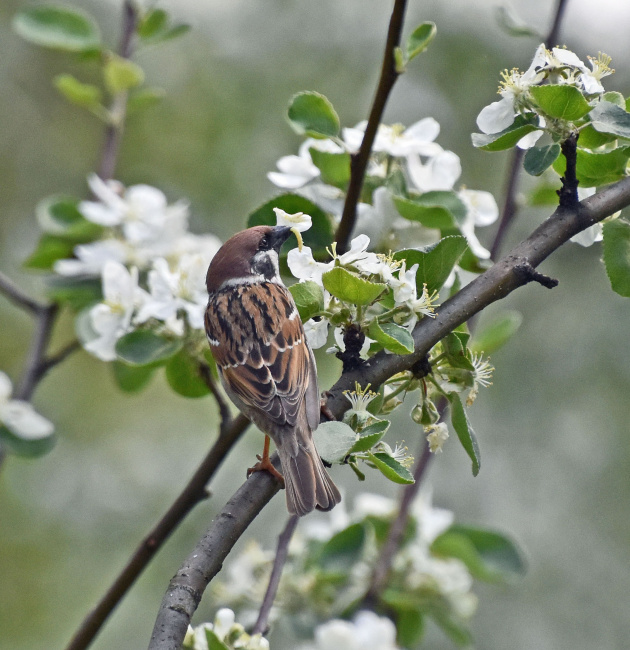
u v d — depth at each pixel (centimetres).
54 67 1792
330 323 635
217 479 1556
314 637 881
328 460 554
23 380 1024
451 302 624
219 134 1612
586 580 1480
